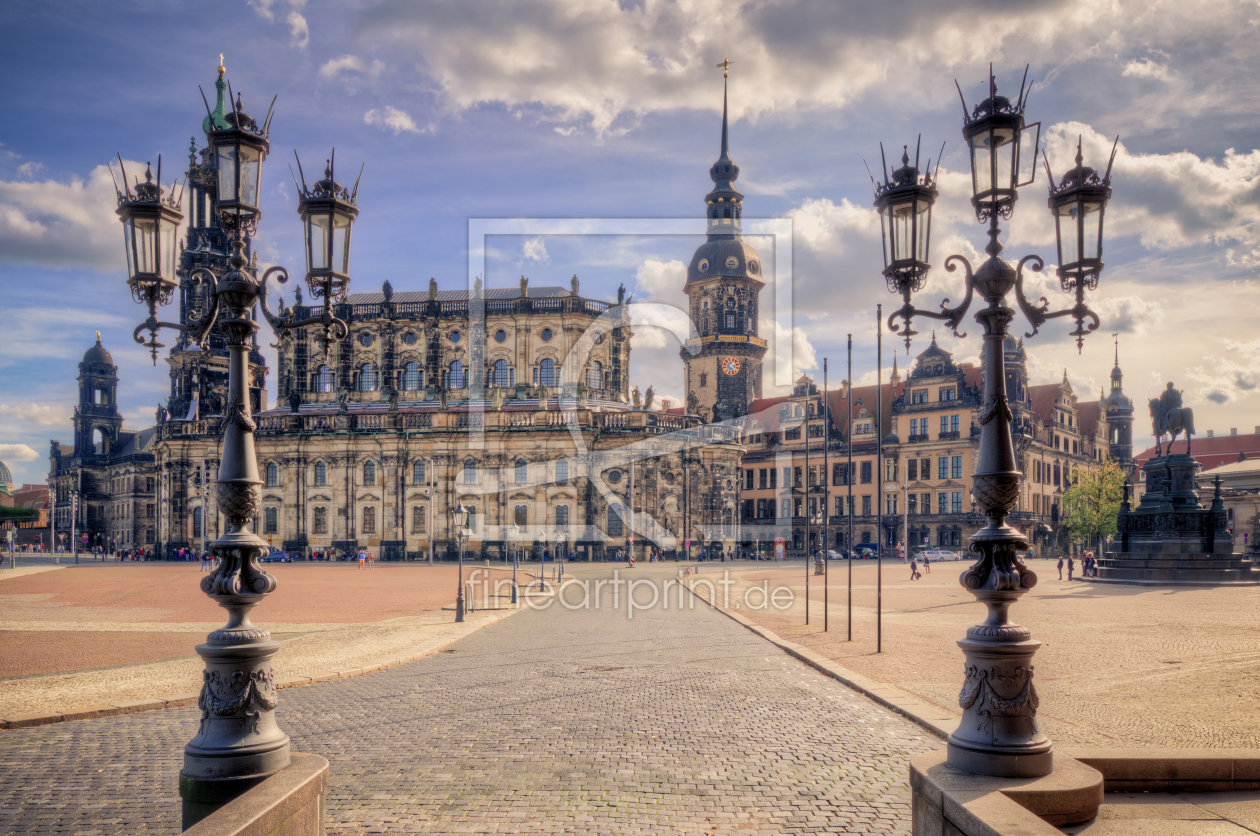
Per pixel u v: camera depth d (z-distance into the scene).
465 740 14.57
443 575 73.31
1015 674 8.48
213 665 9.26
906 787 11.73
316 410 113.75
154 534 173.25
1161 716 15.60
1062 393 137.88
